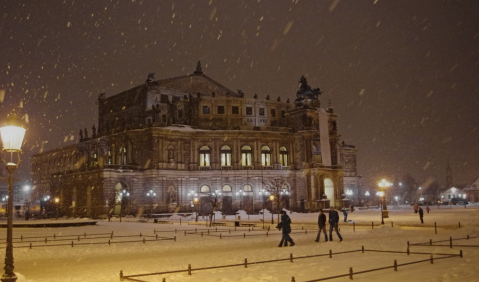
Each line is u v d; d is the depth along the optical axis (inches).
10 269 694.5
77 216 4707.2
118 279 840.9
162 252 1347.2
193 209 4623.5
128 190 4507.9
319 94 5364.2
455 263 925.8
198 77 5649.6
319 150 5383.9
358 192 6584.6
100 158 5201.8
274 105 5275.6
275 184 4692.4
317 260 1029.8
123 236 1907.0
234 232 2172.7
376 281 740.0
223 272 888.3
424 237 1641.2
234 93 5890.8
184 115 5036.9
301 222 2942.9
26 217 4648.1
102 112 5915.4
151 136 4564.5
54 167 6781.5
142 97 5265.8
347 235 1871.3
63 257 1256.2
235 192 4741.6
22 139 726.5
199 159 4781.0
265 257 1122.7
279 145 5049.2
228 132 4793.3
